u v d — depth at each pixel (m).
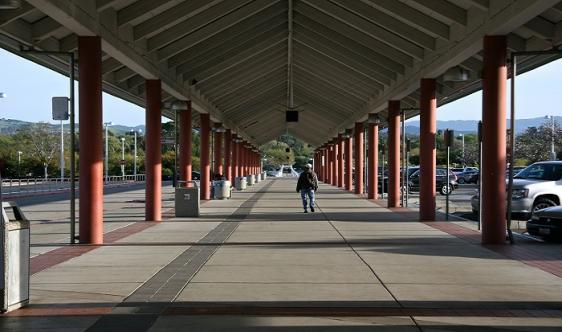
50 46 16.17
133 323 7.57
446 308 8.34
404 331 7.23
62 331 7.21
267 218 22.12
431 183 21.28
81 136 14.85
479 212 18.14
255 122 54.91
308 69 31.88
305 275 10.66
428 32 17.72
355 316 7.90
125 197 37.88
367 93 31.72
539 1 11.48
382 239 15.82
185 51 22.45
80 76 14.66
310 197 25.02
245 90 36.12
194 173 78.38
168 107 21.53
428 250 13.78
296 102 44.56
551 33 14.66
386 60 23.66
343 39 23.78
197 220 21.45
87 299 8.84
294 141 181.12
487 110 14.82
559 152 62.28
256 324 7.51
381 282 10.05
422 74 20.59
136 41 17.39
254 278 10.39
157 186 21.30
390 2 17.33
